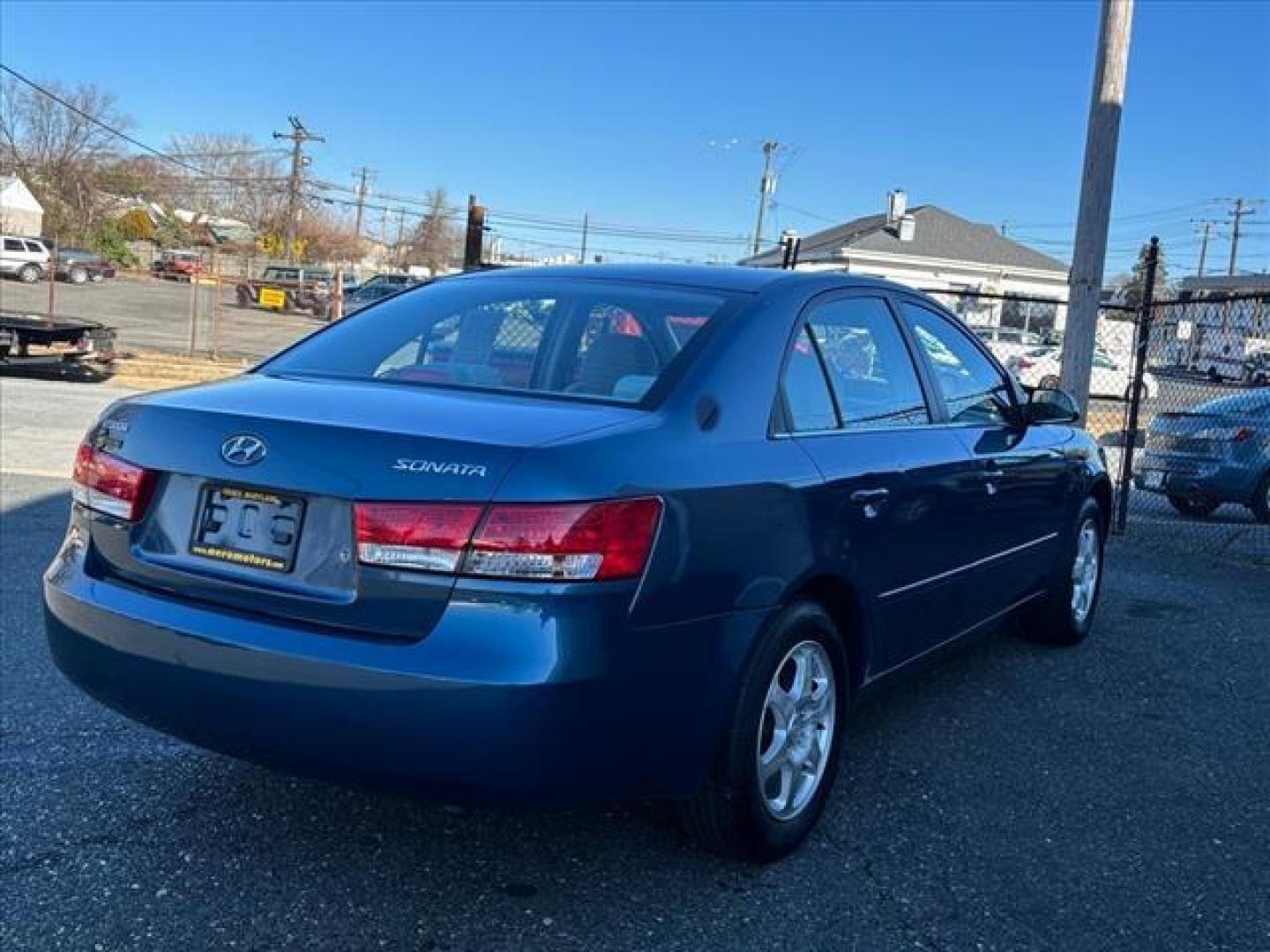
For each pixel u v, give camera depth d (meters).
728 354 3.19
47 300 37.81
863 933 2.90
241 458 2.75
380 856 3.19
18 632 5.04
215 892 2.97
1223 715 4.71
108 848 3.17
